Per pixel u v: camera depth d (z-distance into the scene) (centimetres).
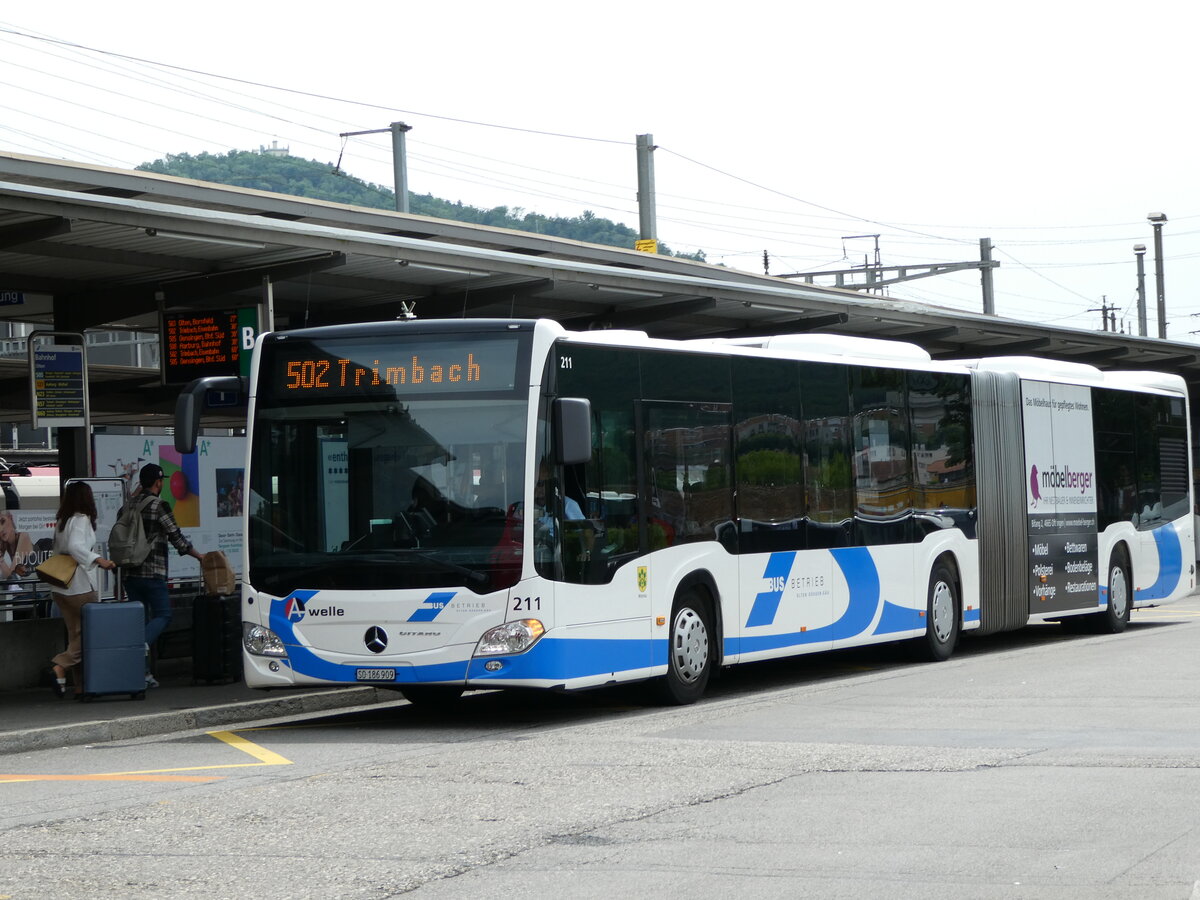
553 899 630
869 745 1025
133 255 1561
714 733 1113
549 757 1013
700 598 1378
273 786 924
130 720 1258
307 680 1227
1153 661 1556
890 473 1662
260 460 1262
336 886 657
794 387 1517
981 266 4666
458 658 1190
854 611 1577
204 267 1625
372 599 1209
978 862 678
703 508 1374
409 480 1221
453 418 1220
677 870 675
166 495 1767
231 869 695
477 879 666
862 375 1630
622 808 819
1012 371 1923
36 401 1677
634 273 1802
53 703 1402
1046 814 779
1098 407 2105
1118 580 2117
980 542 1820
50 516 1662
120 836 779
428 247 1555
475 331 1226
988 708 1212
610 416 1275
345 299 1917
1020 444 1912
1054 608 1955
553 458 1208
